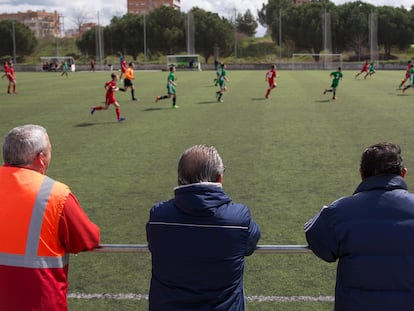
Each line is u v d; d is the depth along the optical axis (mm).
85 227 2900
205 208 2752
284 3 123750
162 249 2816
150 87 34281
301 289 5156
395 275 2680
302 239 6480
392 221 2717
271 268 5691
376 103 22531
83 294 5133
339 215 2799
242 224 2816
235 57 92000
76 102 24578
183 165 2885
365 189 2834
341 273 2814
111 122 17484
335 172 10008
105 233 6871
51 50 110125
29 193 2818
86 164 11086
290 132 14883
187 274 2779
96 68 75375
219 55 98812
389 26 89938
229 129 15594
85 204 8203
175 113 19734
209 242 2760
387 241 2686
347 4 97375
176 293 2793
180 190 2811
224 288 2805
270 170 10250
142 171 10383
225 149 12469
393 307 2668
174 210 2834
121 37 98312
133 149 12688
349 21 91438
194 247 2766
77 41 101750
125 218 7488
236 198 8352
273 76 25344
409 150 12016
